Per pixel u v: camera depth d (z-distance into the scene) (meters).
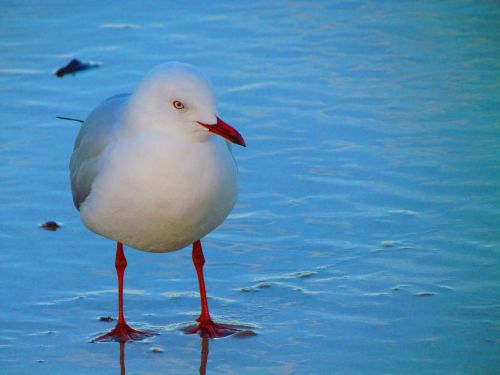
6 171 14.63
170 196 10.28
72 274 12.27
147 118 10.26
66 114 16.36
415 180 14.09
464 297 11.40
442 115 15.98
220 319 11.29
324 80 17.33
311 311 11.32
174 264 12.55
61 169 14.73
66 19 20.30
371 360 10.32
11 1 21.20
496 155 14.67
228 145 11.16
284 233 12.97
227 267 12.32
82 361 10.52
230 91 16.92
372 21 19.81
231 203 10.88
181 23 19.92
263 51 18.53
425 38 18.88
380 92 16.86
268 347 10.69
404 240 12.66
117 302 11.71
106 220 10.73
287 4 20.89
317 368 10.23
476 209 13.27
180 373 10.27
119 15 20.41
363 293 11.59
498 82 17.03
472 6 20.30
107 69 17.97
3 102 16.88
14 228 13.23
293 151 15.02
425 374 10.02
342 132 15.55
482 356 10.29
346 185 14.05
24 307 11.53
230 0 21.17
